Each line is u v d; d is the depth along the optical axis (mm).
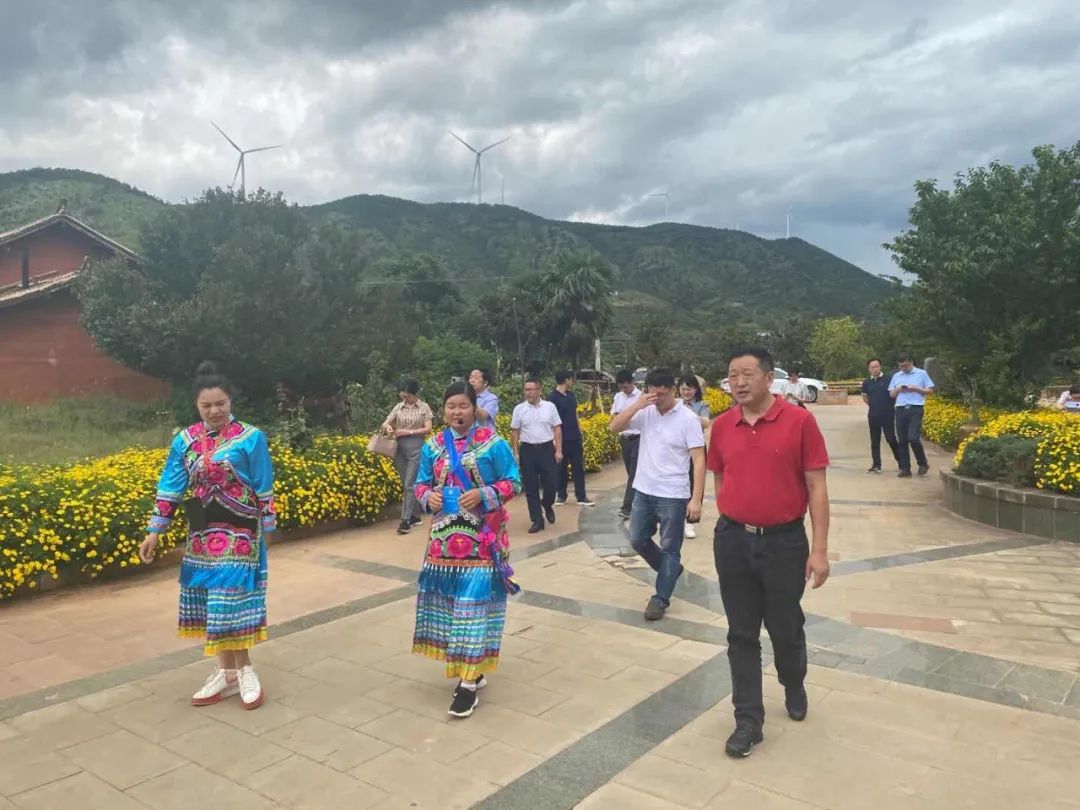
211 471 3818
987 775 3139
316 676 4301
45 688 4133
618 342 63500
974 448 8516
